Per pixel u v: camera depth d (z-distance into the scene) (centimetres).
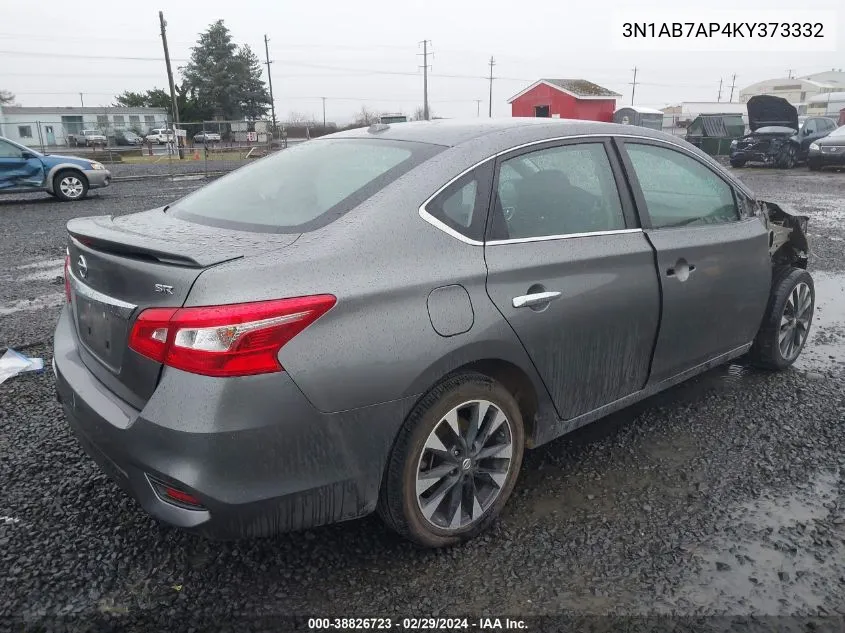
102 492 302
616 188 313
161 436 209
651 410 389
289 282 213
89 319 250
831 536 274
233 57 6775
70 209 1285
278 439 212
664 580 249
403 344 229
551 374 279
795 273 427
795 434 360
